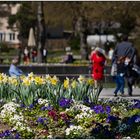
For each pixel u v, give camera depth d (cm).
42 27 4697
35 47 5306
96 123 1477
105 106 1800
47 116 1614
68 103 1736
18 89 1812
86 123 1512
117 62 2538
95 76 2623
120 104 1875
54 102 1781
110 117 1525
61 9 4869
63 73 3700
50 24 5878
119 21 5175
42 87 1819
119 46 2538
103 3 4484
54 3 4809
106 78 3303
